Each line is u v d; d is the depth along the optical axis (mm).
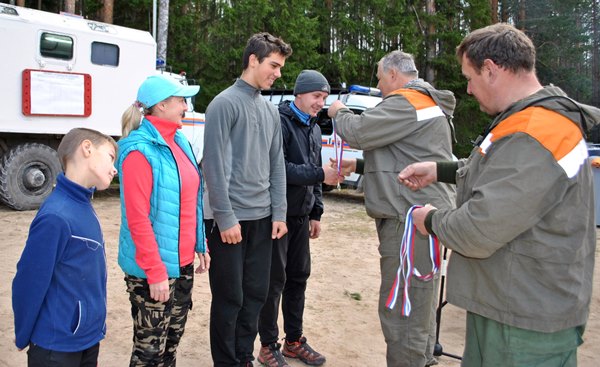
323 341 3963
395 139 2729
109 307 4406
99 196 10234
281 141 3139
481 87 1899
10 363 3373
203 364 3516
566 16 23984
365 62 19469
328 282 5406
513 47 1802
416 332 2738
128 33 9375
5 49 7938
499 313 1798
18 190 8438
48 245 2021
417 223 2064
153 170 2375
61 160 2176
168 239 2445
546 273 1740
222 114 2773
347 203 11031
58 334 2082
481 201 1718
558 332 1779
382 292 2836
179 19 17016
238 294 2912
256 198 2963
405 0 19812
